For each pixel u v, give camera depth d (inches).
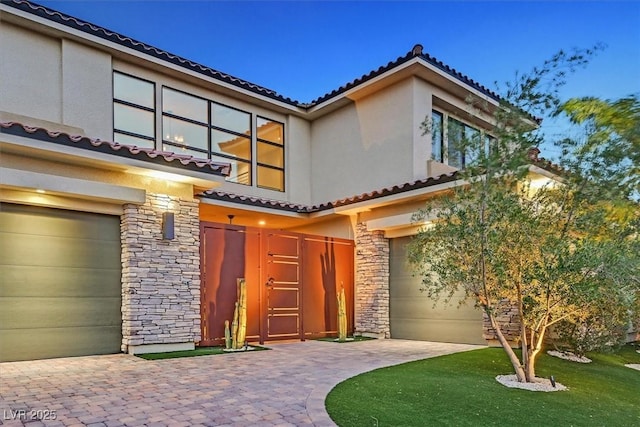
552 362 387.2
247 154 657.6
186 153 594.2
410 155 577.0
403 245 560.1
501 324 450.3
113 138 527.2
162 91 579.2
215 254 474.0
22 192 353.7
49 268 368.8
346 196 660.1
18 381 289.0
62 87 495.5
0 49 463.5
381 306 559.2
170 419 215.9
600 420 243.9
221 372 324.8
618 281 276.1
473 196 302.5
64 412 224.4
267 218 642.8
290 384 288.4
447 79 593.0
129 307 392.8
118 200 391.5
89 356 379.2
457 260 311.9
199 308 438.9
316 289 563.5
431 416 233.1
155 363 355.3
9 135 324.5
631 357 482.0
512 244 292.0
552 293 292.2
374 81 602.5
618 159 242.8
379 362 374.6
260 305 507.5
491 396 273.1
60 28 486.3
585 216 284.4
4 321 346.0
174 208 429.4
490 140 314.8
